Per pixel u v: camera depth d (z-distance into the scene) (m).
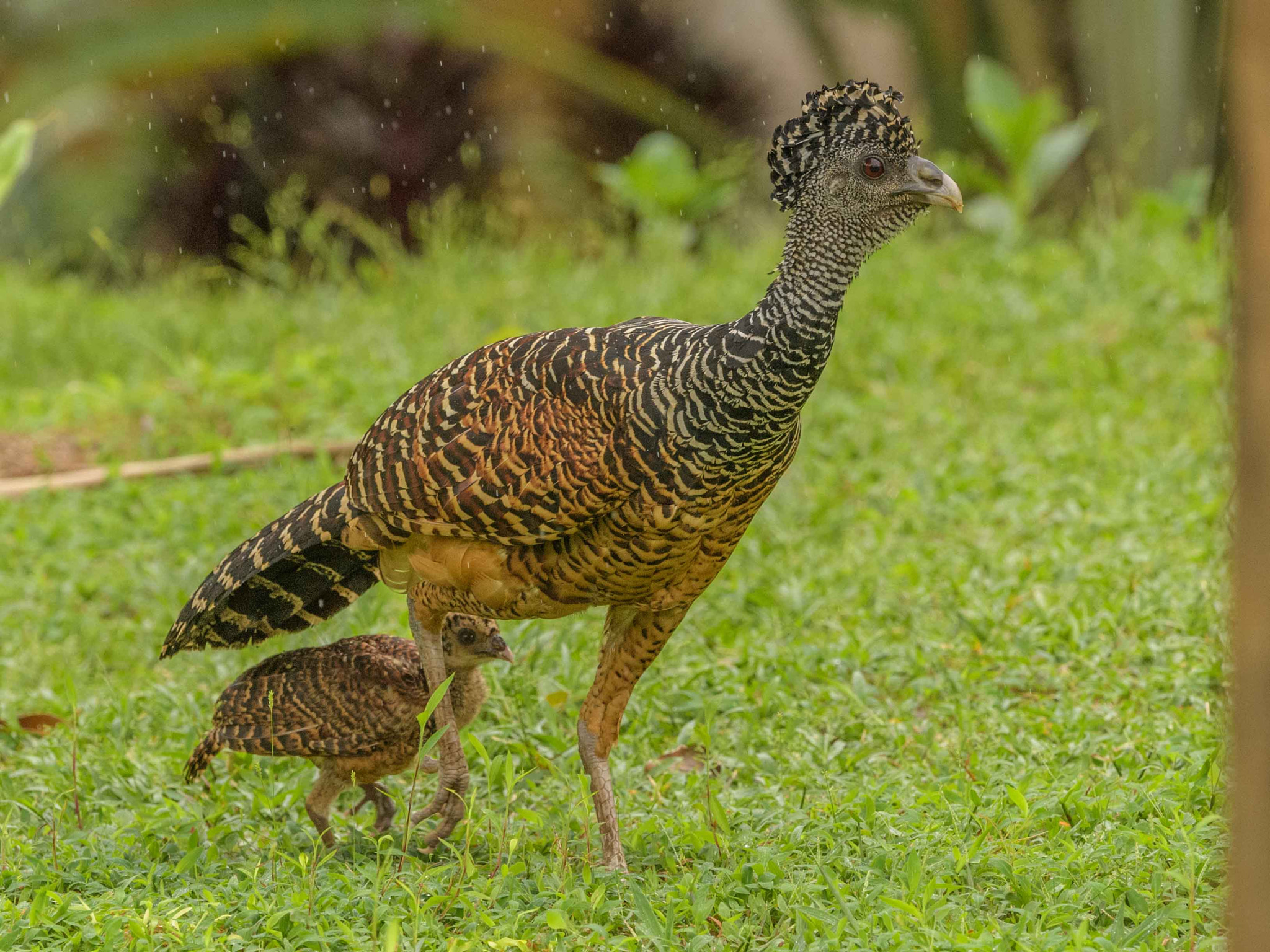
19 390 19.05
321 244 23.28
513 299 19.94
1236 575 4.30
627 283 20.61
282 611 8.89
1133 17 23.62
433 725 8.41
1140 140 23.47
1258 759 4.30
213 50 23.70
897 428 15.75
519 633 10.66
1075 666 10.55
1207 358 16.73
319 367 17.78
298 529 8.29
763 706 10.16
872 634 11.33
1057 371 16.88
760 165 27.83
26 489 15.22
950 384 16.88
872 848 7.77
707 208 23.75
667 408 7.27
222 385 17.27
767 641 11.23
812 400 16.30
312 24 23.67
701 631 11.60
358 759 8.41
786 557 12.90
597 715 8.17
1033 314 18.45
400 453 7.85
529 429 7.52
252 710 8.53
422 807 9.12
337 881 7.58
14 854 8.14
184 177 26.55
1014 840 7.67
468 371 7.86
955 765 9.12
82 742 9.97
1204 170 22.59
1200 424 15.31
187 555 13.18
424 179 25.97
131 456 16.28
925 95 25.50
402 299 20.70
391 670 8.28
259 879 7.79
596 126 27.69
